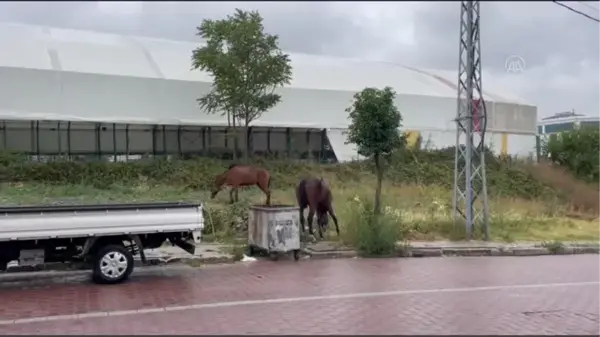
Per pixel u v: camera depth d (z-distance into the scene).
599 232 19.33
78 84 27.72
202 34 26.39
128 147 28.83
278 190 23.66
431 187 26.38
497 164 32.44
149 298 9.09
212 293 9.49
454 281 10.82
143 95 28.95
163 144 29.52
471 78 16.77
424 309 8.35
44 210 10.04
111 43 32.88
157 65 31.27
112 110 28.16
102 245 10.52
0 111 25.73
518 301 9.04
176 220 10.90
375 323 7.47
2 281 10.60
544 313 8.22
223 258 12.96
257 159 28.31
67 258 10.51
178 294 9.41
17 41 29.67
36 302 8.84
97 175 23.11
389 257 14.15
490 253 15.12
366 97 16.88
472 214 16.95
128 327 7.25
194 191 22.22
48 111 26.80
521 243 16.27
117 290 9.76
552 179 30.33
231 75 25.47
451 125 36.31
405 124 34.88
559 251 15.82
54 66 27.78
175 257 12.79
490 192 27.45
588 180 29.80
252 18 25.92
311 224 15.39
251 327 7.24
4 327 7.36
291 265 12.60
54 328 7.27
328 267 12.38
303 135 32.69
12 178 21.92
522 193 28.59
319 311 8.16
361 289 9.89
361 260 13.57
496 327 7.34
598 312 8.37
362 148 16.83
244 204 18.22
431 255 14.59
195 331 7.05
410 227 16.98
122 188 21.62
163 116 29.08
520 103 39.72
